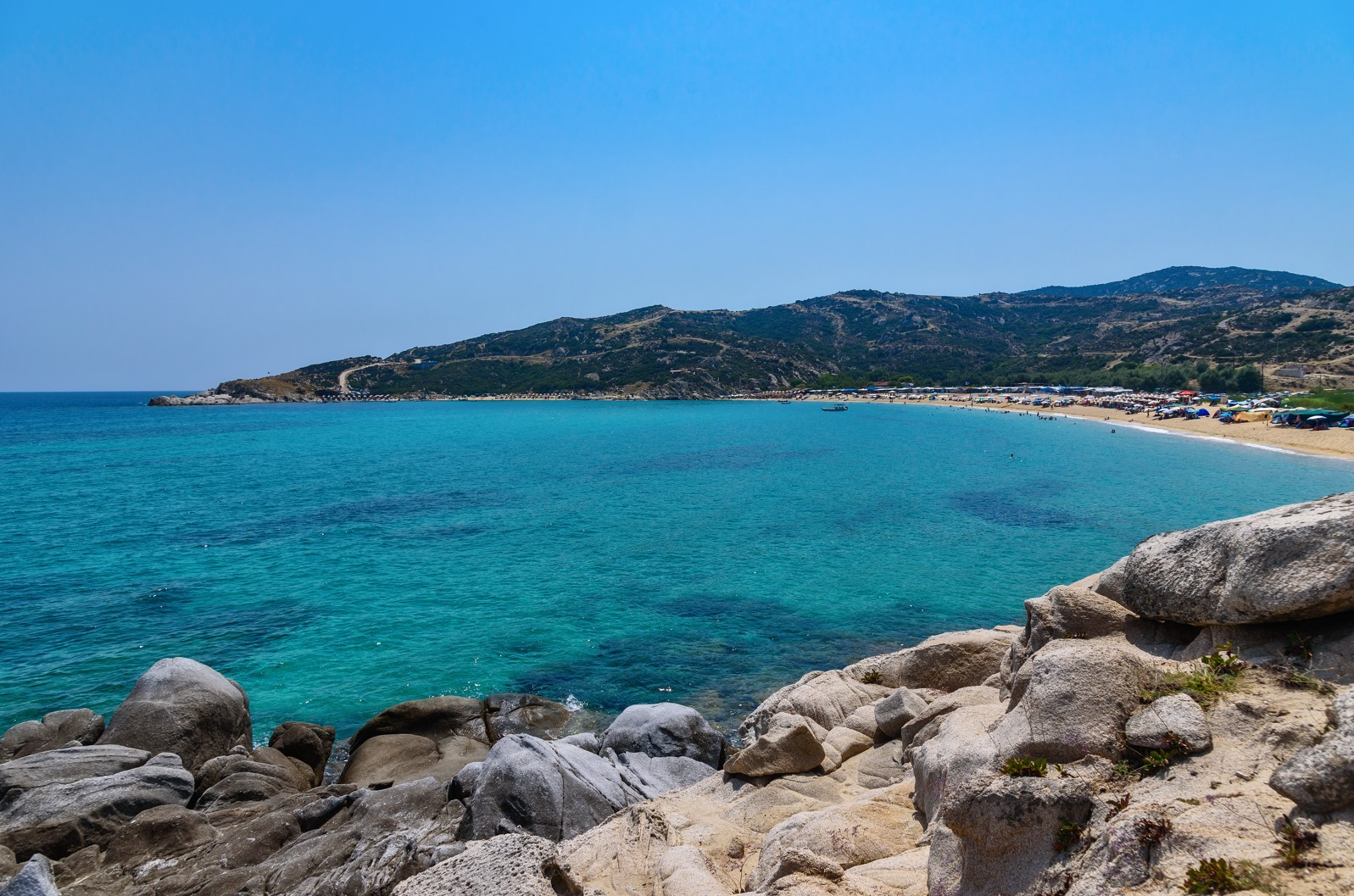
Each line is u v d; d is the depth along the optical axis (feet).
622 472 255.91
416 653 89.51
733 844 35.83
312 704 76.33
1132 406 470.80
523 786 43.57
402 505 190.19
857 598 110.32
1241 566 25.25
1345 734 18.52
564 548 142.92
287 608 106.11
